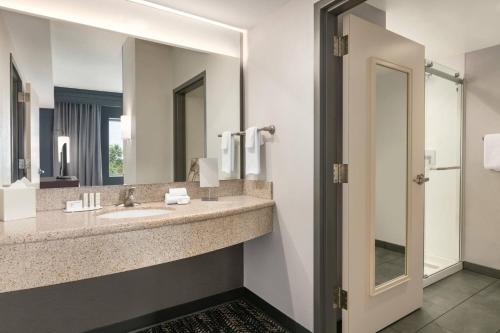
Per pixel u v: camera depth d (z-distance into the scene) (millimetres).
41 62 1721
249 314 2174
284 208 1979
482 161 2889
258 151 2113
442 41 2703
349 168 1721
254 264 2297
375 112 1858
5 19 1616
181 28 2162
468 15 2217
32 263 1178
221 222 1708
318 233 1704
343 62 1735
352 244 1745
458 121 3027
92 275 1295
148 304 2031
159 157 2104
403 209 2049
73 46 1818
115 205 1912
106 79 1931
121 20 1951
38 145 1701
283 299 2006
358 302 1777
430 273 2752
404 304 2064
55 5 1750
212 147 2295
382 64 1882
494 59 2811
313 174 1743
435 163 3043
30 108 1684
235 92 2365
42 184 1711
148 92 2070
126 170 1983
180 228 1523
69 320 1773
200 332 1953
